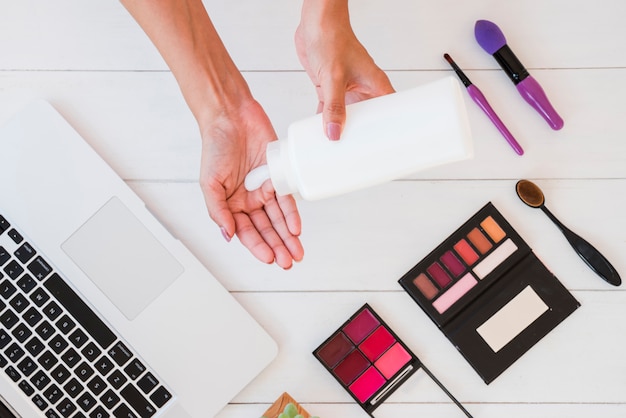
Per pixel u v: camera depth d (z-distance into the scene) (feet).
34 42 2.83
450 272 2.78
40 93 2.81
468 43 2.89
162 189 2.81
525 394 2.78
